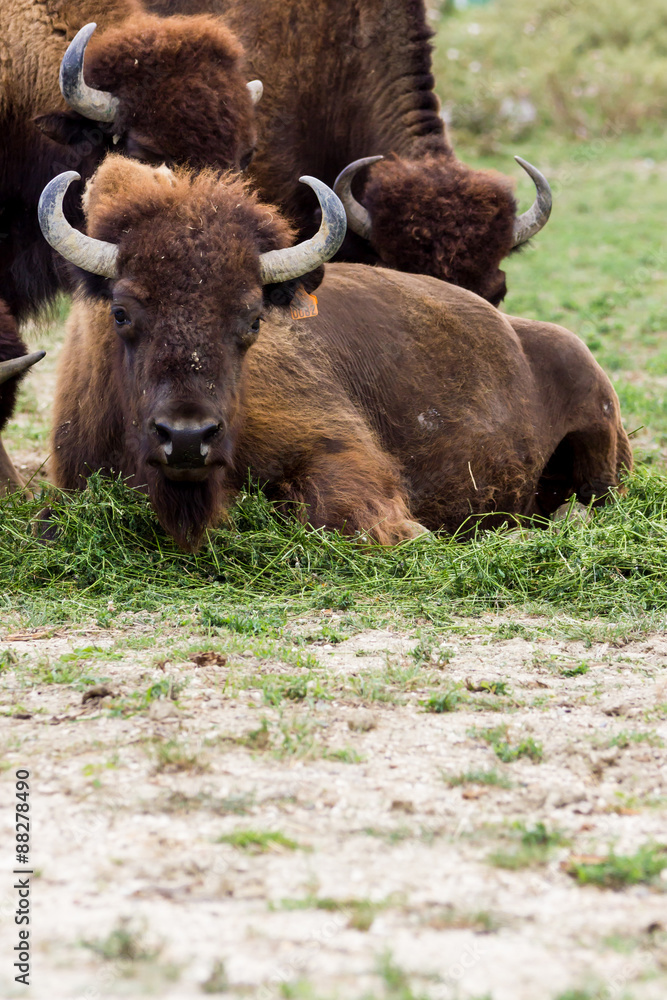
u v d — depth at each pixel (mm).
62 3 30281
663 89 110438
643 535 24891
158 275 21109
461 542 28312
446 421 27703
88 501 23625
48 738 15234
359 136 37406
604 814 13492
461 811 13461
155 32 27625
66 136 27984
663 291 61625
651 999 9766
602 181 89750
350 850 12484
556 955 10516
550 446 30078
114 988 9836
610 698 17281
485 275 32344
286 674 17734
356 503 24328
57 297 32156
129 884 11672
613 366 47906
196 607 21219
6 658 18125
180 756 14391
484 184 32656
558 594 22516
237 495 24312
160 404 20703
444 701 16641
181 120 27016
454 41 114562
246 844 12484
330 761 14742
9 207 31172
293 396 25125
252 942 10625
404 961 10336
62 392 25938
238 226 21797
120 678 17484
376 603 21906
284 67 36500
